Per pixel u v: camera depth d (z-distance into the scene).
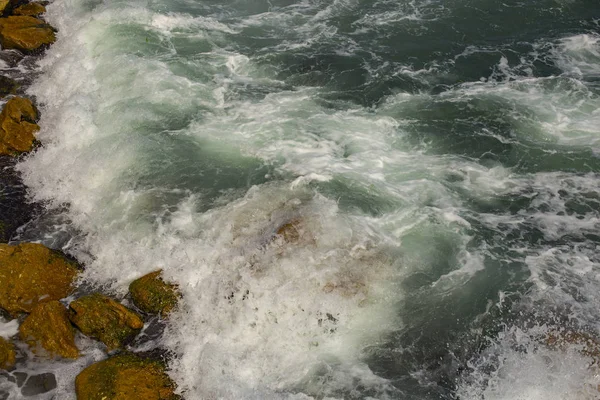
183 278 12.57
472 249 13.50
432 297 12.44
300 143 16.73
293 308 11.97
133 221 14.43
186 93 18.80
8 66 20.58
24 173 16.20
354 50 20.95
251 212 14.35
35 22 22.42
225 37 21.94
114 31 22.02
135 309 12.32
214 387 10.67
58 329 11.62
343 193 14.94
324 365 11.19
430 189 15.12
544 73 19.33
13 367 11.23
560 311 11.93
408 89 18.94
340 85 19.23
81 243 14.09
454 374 11.02
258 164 16.06
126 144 16.61
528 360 11.03
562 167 15.67
